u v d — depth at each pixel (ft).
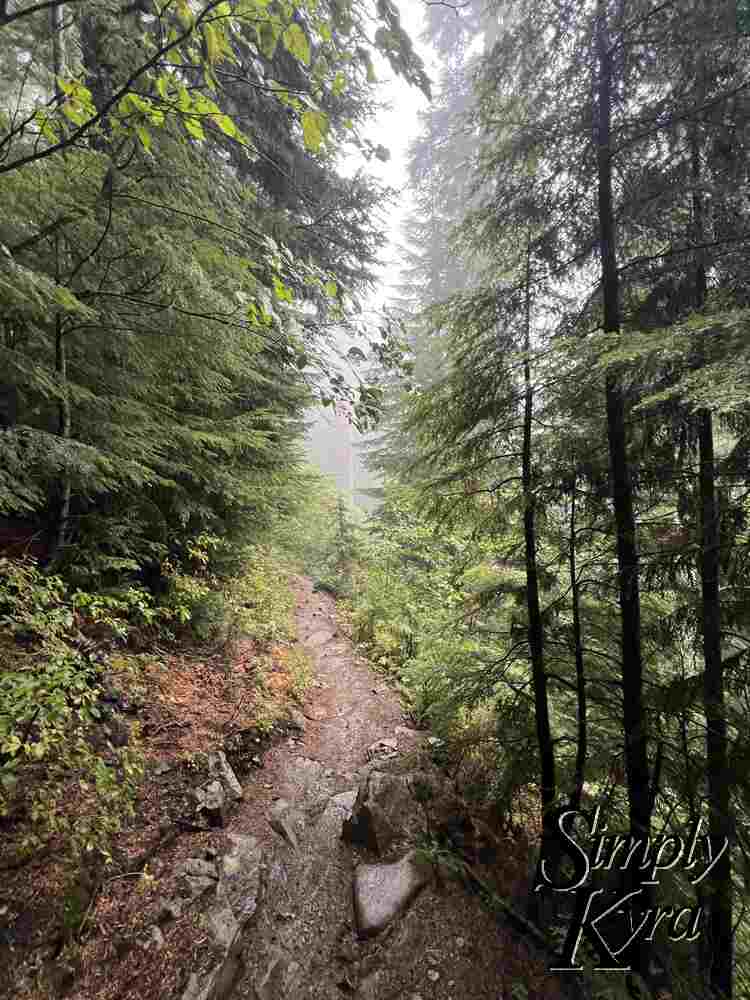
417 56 6.94
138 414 14.52
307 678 21.77
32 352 12.67
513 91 11.59
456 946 10.71
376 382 11.47
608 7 9.61
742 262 9.57
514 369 11.55
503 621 17.04
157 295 12.36
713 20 8.57
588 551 12.82
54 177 10.11
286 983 9.32
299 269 9.84
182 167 11.64
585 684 12.73
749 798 9.93
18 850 8.69
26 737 9.81
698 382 6.53
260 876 11.23
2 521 15.57
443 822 13.64
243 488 21.21
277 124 18.01
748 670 10.12
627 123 9.80
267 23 5.77
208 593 21.18
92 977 8.15
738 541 9.94
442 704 14.38
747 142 9.21
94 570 14.24
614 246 10.48
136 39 9.80
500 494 12.99
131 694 14.58
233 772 14.42
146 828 11.27
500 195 12.09
